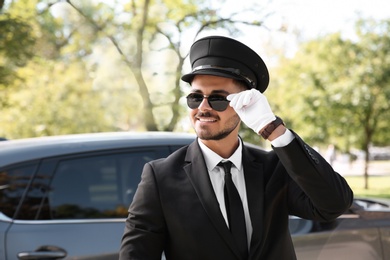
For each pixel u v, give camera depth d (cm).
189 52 183
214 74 171
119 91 1720
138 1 1433
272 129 163
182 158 184
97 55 1634
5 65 1241
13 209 297
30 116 1759
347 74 1742
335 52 1725
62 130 1789
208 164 181
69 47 1592
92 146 323
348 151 2030
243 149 186
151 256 177
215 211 173
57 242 294
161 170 180
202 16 1415
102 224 307
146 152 330
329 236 340
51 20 1459
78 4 1462
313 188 165
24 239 290
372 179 2272
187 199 175
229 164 180
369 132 1755
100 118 1805
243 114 163
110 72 1669
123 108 1753
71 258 293
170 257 179
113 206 316
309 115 1772
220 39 176
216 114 174
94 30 1508
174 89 1372
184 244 173
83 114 1773
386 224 354
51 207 304
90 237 300
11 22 1118
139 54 1425
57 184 309
